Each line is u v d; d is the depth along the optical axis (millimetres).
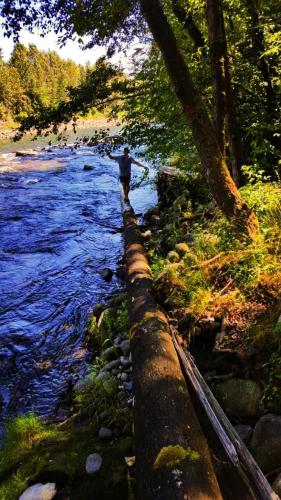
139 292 5086
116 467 3381
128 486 3184
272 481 2621
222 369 3723
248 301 4148
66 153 28594
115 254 9812
